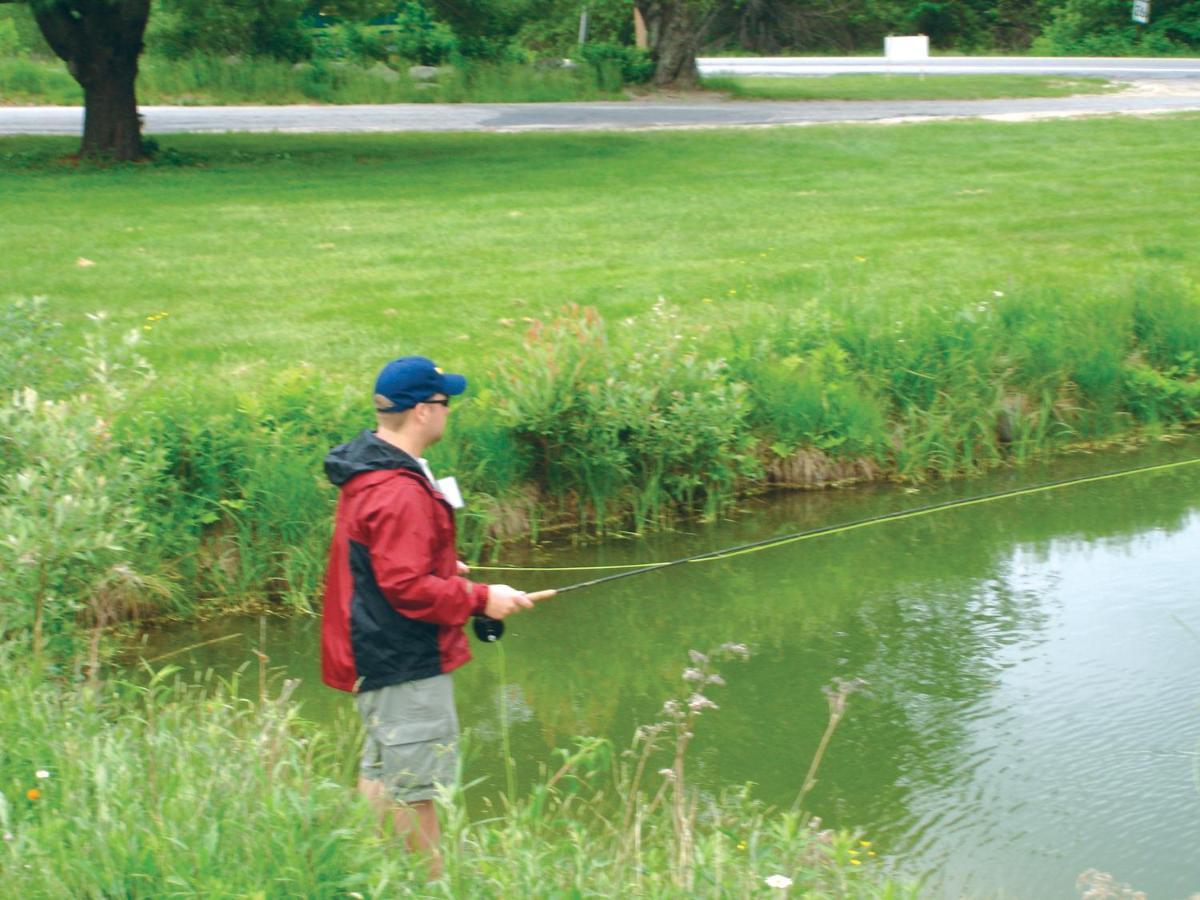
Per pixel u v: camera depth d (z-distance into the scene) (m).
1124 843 4.92
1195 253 13.55
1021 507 9.02
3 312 7.33
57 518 5.48
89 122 19.84
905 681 6.34
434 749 3.90
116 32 19.45
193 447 7.59
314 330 10.71
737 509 8.98
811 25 43.97
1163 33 39.41
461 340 10.42
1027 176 18.11
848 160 19.69
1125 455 10.12
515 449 8.48
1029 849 4.88
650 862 3.98
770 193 17.22
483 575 7.94
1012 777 5.40
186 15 23.84
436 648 3.88
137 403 7.86
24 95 28.28
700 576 7.87
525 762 5.60
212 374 9.30
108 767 3.80
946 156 19.89
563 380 8.55
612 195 17.17
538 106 27.67
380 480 3.78
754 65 33.09
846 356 9.98
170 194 17.17
